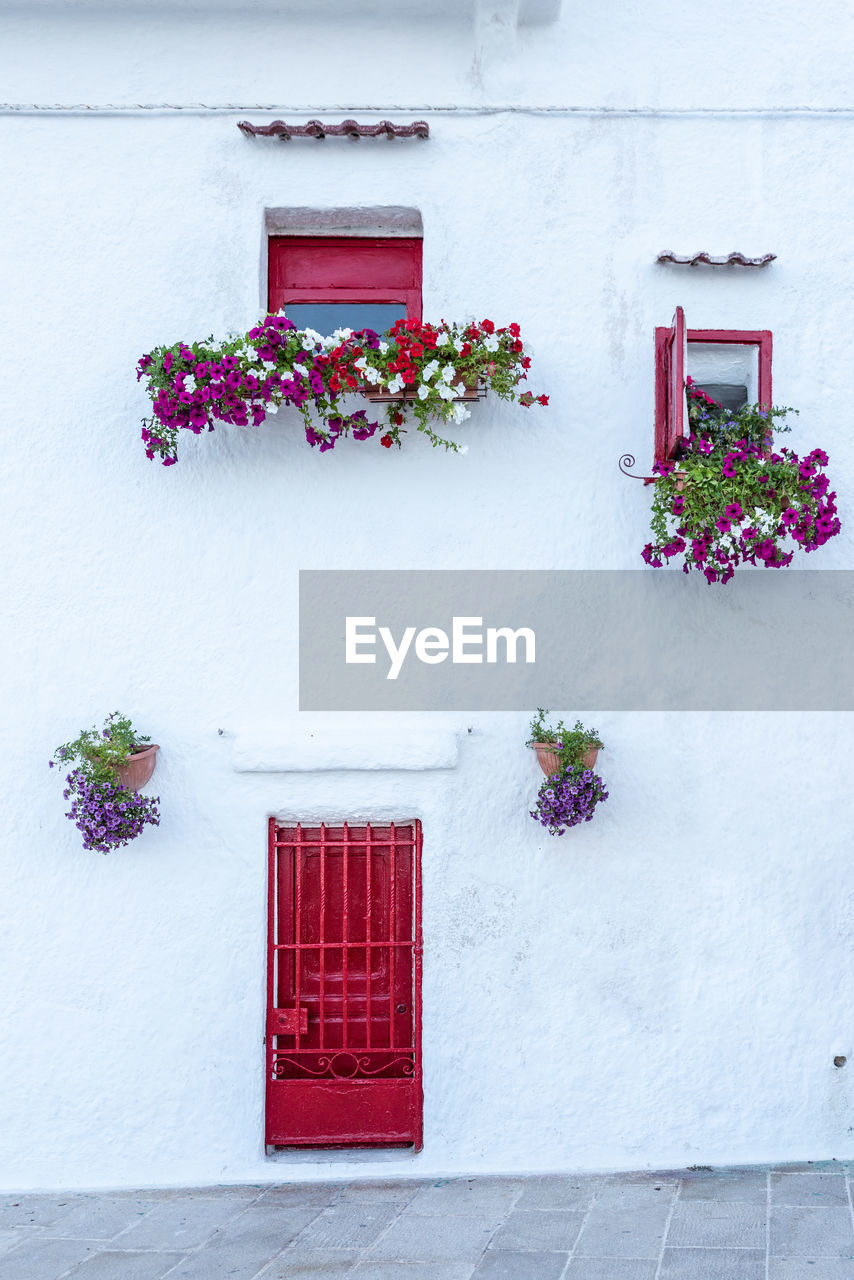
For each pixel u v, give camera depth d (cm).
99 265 500
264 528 496
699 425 488
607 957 486
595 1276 367
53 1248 403
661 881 489
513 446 501
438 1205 438
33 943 480
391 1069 489
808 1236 394
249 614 493
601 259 505
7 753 485
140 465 495
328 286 523
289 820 494
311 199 504
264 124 505
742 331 499
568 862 489
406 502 498
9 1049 476
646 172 507
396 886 495
